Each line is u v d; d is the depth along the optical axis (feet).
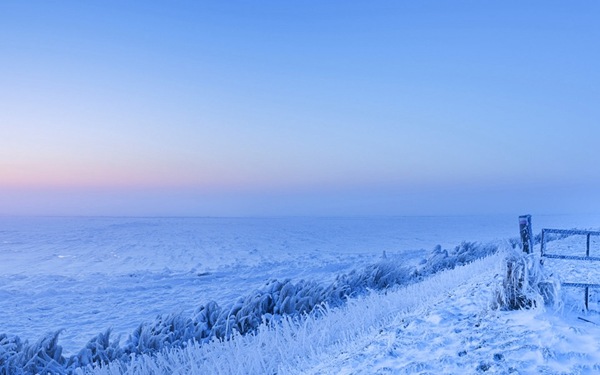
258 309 35.96
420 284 40.16
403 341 20.71
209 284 72.38
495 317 21.65
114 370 26.14
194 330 33.42
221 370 23.95
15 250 174.40
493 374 15.81
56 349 28.78
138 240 222.89
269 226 399.85
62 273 98.48
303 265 92.32
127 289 69.77
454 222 447.01
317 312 36.42
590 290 26.32
